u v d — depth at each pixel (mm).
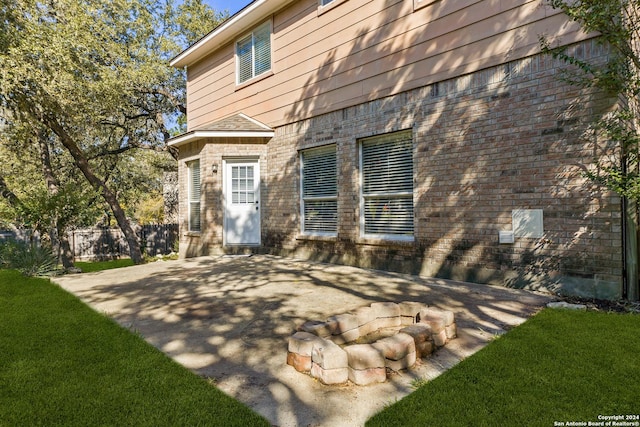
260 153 9289
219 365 2812
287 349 3049
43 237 10680
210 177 9344
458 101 5684
